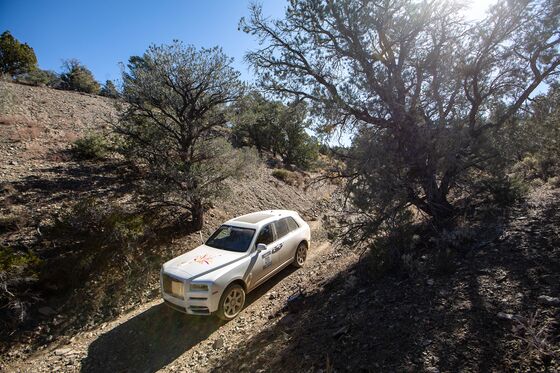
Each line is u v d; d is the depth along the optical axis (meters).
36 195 9.70
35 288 6.70
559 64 5.55
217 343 5.22
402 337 3.32
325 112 5.39
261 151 24.02
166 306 6.81
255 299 6.90
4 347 5.71
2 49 30.16
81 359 5.41
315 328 4.26
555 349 2.53
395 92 5.63
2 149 12.64
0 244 7.40
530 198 6.11
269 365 3.84
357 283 5.15
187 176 8.64
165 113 9.73
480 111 6.12
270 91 6.57
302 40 6.01
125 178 12.21
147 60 9.23
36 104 19.00
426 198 5.90
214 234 7.59
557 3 5.22
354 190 5.09
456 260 4.57
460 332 3.09
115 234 7.84
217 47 9.70
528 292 3.35
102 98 25.14
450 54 5.44
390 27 5.39
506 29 5.52
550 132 6.17
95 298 6.95
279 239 7.78
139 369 5.07
